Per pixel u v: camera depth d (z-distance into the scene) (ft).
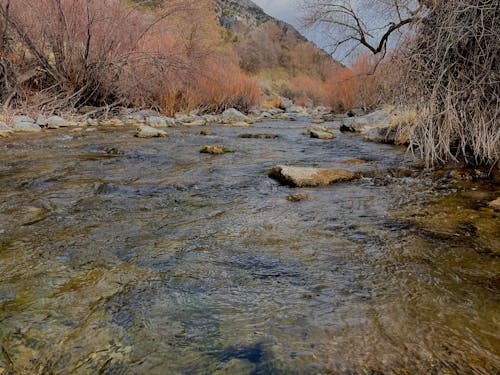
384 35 26.86
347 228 8.95
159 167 15.78
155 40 41.73
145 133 24.99
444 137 13.60
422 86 13.08
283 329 5.11
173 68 39.29
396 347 4.73
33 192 11.59
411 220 9.46
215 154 19.22
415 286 6.24
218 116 43.21
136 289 6.11
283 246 7.89
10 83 31.27
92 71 35.63
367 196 11.76
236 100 51.31
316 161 17.58
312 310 5.57
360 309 5.58
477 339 4.88
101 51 35.96
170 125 33.88
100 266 6.88
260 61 115.44
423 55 12.75
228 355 4.61
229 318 5.37
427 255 7.42
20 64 33.45
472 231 8.63
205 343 4.83
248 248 7.79
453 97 12.15
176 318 5.35
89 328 5.09
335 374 4.27
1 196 11.10
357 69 49.24
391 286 6.25
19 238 8.08
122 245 7.84
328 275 6.65
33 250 7.50
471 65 12.24
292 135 28.68
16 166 15.17
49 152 18.42
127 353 4.65
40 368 4.39
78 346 4.75
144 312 5.48
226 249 7.72
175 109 43.68
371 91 47.44
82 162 16.31
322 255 7.47
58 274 6.54
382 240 8.20
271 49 119.65
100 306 5.61
